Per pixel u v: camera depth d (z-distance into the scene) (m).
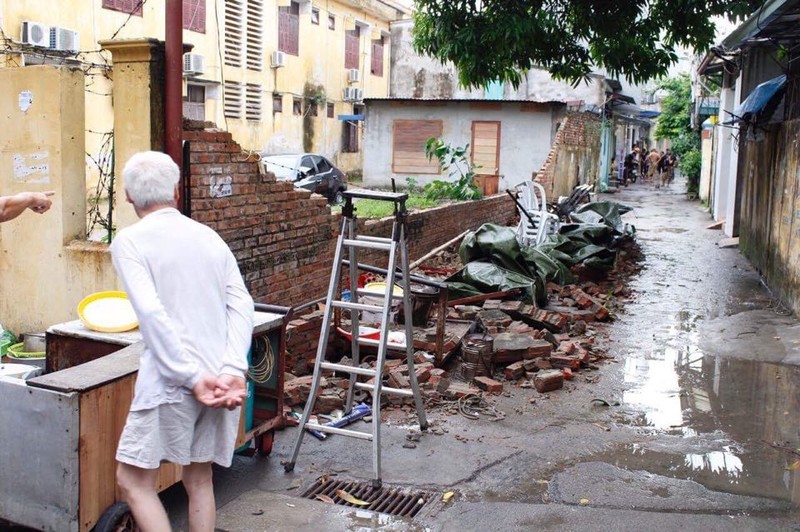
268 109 27.78
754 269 13.74
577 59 12.55
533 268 10.28
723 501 4.77
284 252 8.02
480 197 19.44
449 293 9.33
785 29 10.04
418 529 4.39
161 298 3.33
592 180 32.28
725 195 20.98
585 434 5.91
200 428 3.45
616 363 7.89
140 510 3.36
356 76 33.38
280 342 5.15
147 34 21.08
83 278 6.54
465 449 5.54
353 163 34.28
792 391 7.01
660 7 11.59
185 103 23.91
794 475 5.18
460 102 24.72
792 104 11.55
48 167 6.53
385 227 10.88
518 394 6.83
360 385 5.82
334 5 31.47
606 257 12.60
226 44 25.06
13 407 3.86
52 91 6.42
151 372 3.33
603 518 4.51
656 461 5.40
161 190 3.44
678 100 37.47
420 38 12.01
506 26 10.89
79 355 4.76
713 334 9.13
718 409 6.53
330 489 4.89
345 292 7.33
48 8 17.91
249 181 7.38
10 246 6.75
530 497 4.82
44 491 3.84
